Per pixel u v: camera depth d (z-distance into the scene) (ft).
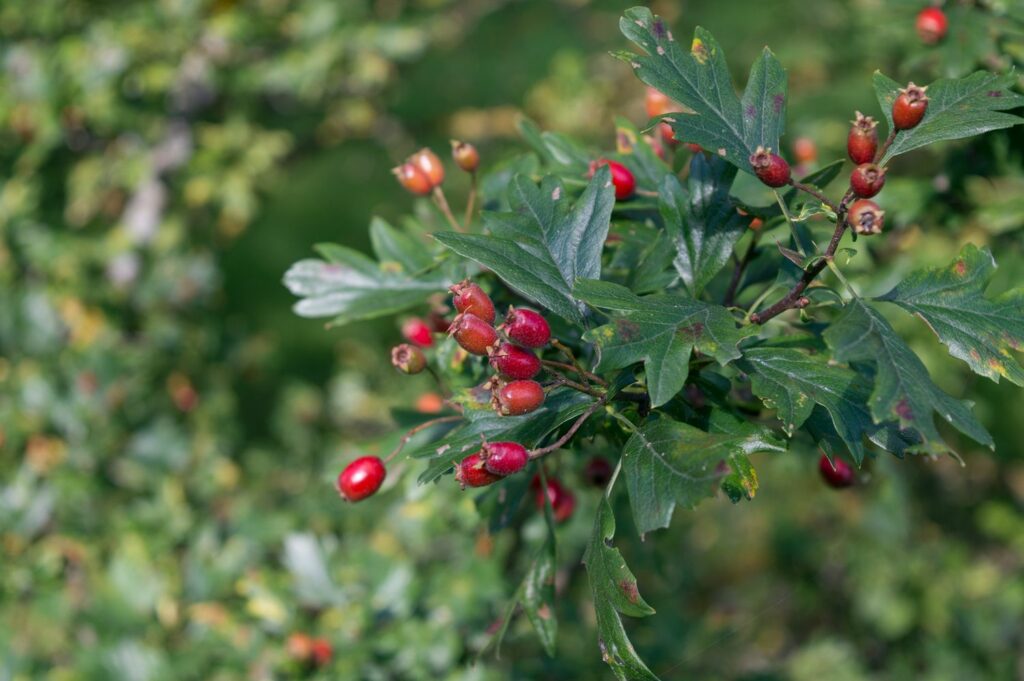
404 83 5.97
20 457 3.53
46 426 3.63
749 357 2.01
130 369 3.90
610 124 6.21
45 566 3.11
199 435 4.44
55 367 3.84
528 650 2.89
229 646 2.66
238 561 3.08
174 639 2.89
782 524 4.71
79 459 3.58
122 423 3.86
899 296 1.96
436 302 2.25
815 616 4.75
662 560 2.70
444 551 3.18
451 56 6.89
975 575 4.73
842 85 4.70
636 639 3.36
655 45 2.02
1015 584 4.69
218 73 4.86
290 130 5.33
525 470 2.29
